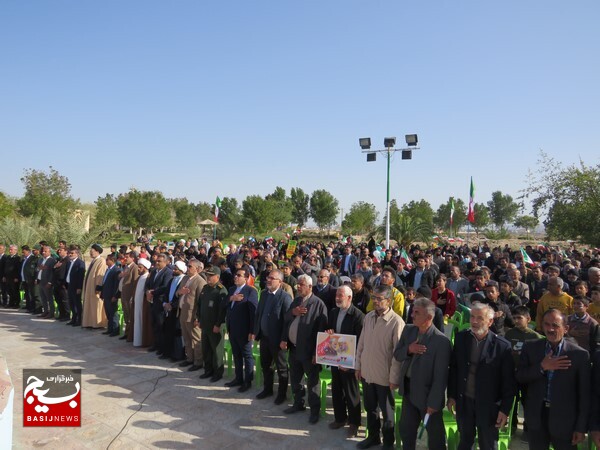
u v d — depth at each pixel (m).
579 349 3.57
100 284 9.55
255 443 4.74
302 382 5.54
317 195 58.06
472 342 3.79
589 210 16.94
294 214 63.38
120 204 48.12
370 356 4.49
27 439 4.76
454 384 3.88
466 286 8.78
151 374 6.87
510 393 3.64
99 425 5.11
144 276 8.39
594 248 18.48
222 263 10.82
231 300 6.31
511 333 4.95
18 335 9.01
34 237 17.77
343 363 4.79
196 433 4.95
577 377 3.53
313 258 12.90
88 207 40.59
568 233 17.88
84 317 9.62
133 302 8.61
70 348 8.18
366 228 55.81
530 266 12.77
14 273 11.74
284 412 5.49
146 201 48.62
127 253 10.18
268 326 5.75
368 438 4.68
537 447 3.71
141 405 5.68
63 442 4.71
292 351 5.48
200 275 7.50
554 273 8.06
